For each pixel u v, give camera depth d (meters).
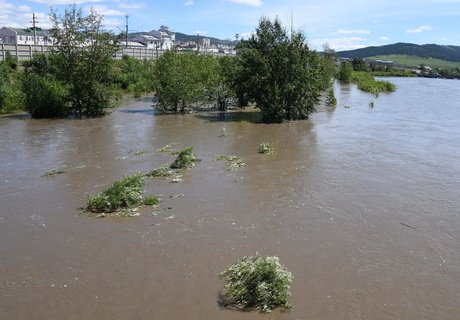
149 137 20.30
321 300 7.15
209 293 7.38
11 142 19.31
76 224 10.29
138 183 12.30
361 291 7.41
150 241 9.33
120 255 8.74
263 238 9.41
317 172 14.26
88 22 26.91
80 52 26.73
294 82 25.08
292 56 24.95
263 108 25.12
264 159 16.02
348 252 8.77
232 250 8.88
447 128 23.19
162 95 28.28
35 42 73.06
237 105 30.59
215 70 30.55
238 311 6.89
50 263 8.51
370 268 8.16
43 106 26.30
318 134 21.14
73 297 7.36
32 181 13.59
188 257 8.61
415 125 24.12
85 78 26.67
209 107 31.00
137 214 10.79
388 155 16.69
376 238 9.41
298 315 6.77
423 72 100.50
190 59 30.05
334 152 17.12
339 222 10.23
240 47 26.52
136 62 48.72
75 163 15.69
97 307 7.07
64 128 22.83
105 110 29.11
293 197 11.88
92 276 8.00
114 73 28.17
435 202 11.59
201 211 10.93
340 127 23.28
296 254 8.70
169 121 25.02
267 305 6.93
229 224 10.15
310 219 10.40
